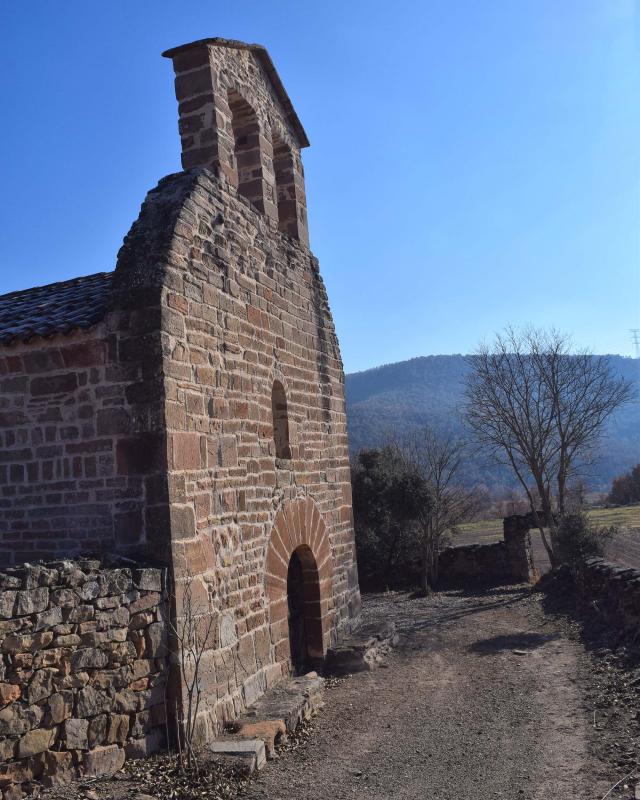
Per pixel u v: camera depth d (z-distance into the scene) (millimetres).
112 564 6121
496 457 22266
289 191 11164
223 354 7957
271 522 8789
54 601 5316
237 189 9125
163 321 6766
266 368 9148
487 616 14188
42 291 9461
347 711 8125
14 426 7168
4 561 7031
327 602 10484
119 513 6641
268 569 8547
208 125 8688
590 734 6625
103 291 8070
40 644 5176
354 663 10078
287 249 10438
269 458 8945
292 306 10328
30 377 7156
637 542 25203
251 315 8836
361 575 22156
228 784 5750
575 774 5754
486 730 7145
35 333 6961
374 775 6121
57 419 7000
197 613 6742
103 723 5645
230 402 8016
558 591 15492
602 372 20984
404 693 8805
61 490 6906
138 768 5742
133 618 6023
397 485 21328
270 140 10430
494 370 21219
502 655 10453
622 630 10070
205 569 7016
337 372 12000
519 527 21250
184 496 6777
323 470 10930
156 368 6684
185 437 6934
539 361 20312
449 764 6297
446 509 22781
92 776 5457
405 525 21891
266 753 6512
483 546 21688
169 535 6480
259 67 10273
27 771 5004
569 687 8328
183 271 7266
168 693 6297
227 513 7641
